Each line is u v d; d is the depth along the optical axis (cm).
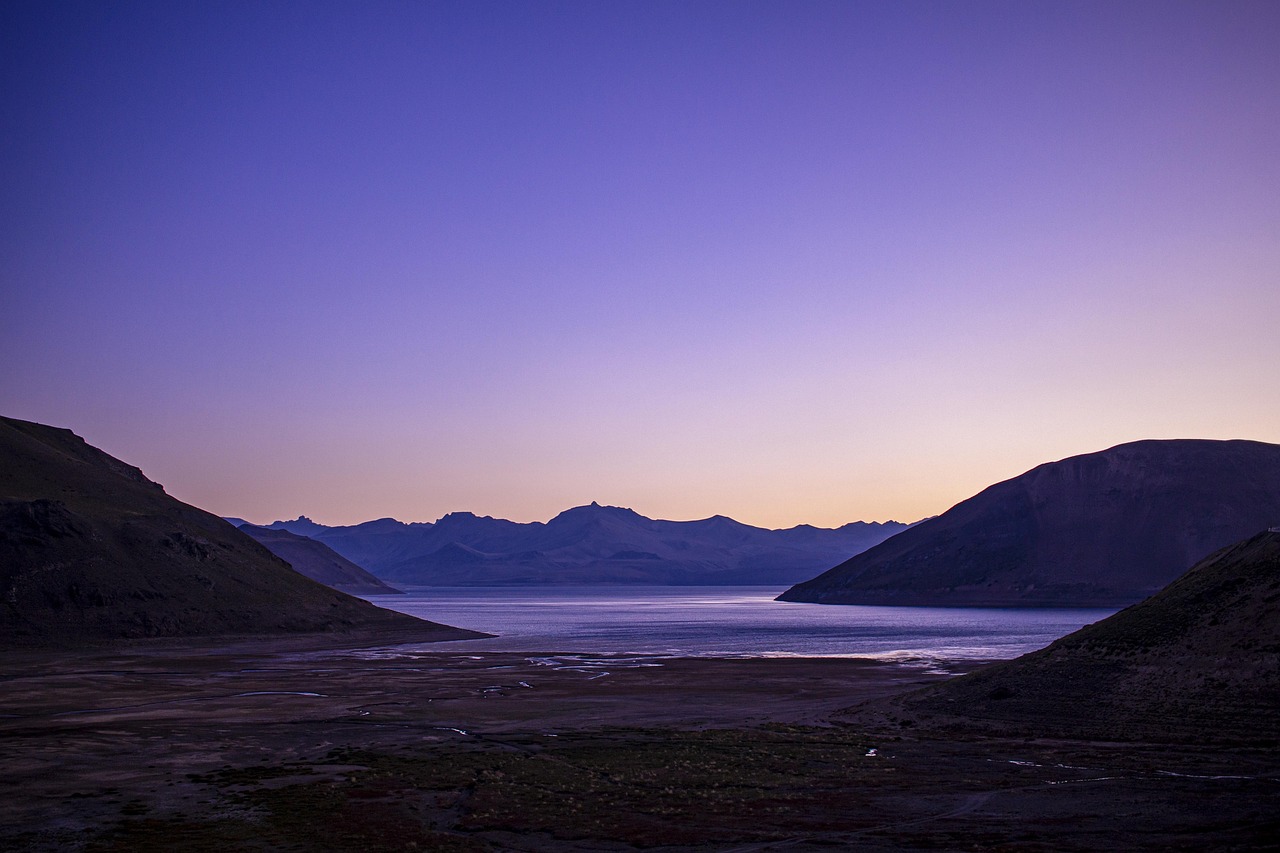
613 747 5159
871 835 3275
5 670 9038
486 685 8156
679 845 3191
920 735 5544
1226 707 5066
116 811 3684
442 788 4091
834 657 11181
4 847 3166
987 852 3003
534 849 3156
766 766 4588
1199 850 2948
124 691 7631
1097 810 3562
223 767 4575
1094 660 6100
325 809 3712
